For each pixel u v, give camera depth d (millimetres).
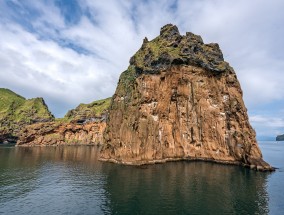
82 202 47594
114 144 101500
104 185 60156
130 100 102375
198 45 114688
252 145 91688
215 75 111188
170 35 115438
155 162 95062
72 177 70188
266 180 65750
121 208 44000
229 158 97438
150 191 54094
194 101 110625
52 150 159750
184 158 105688
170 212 42062
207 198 49438
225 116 104000
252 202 47469
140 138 93875
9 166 90500
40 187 59250
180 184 60062
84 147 188875
